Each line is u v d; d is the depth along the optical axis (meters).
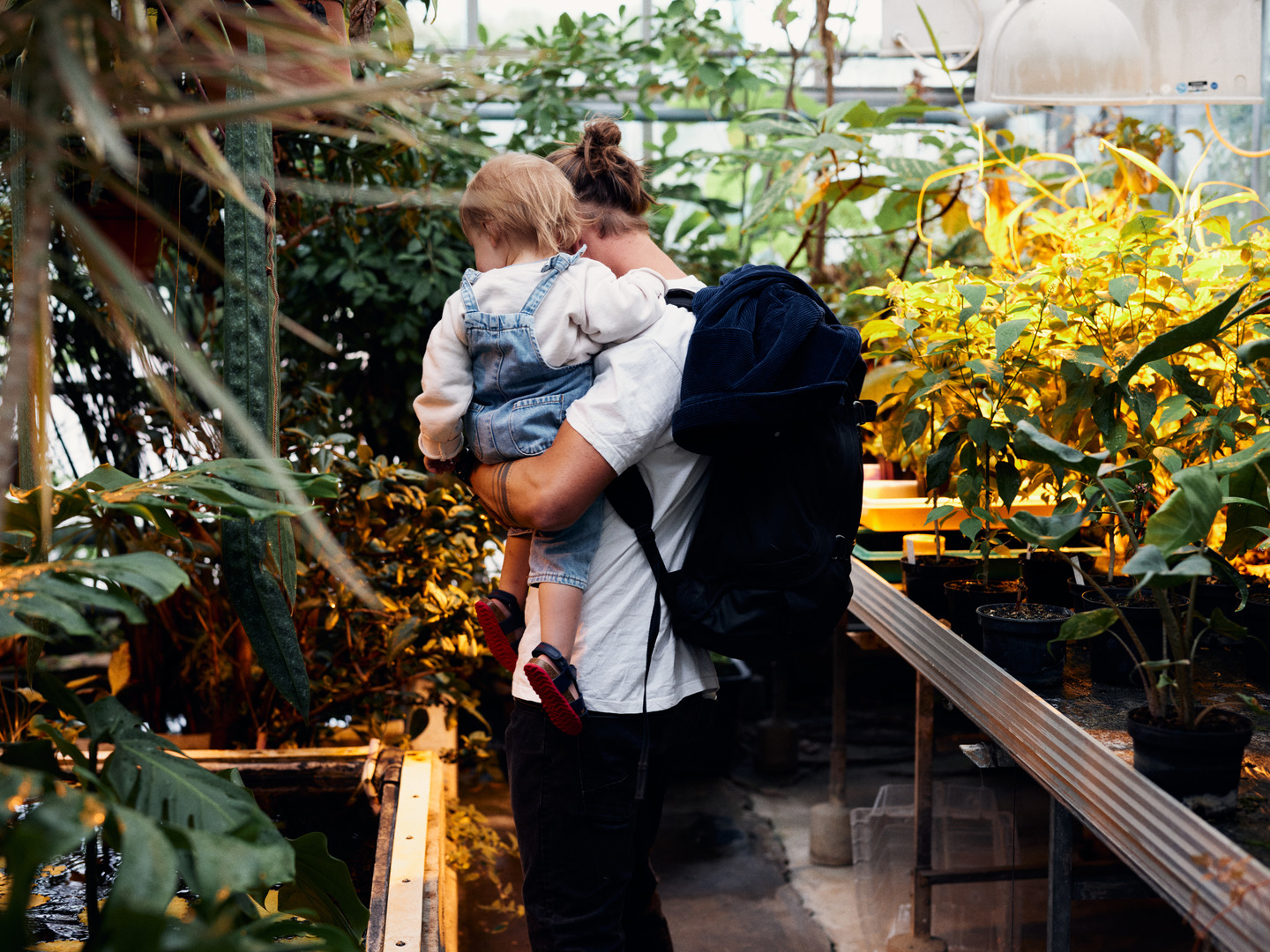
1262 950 0.87
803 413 1.37
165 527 1.02
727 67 3.45
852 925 2.43
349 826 1.81
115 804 0.77
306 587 2.23
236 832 0.90
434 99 0.82
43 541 0.90
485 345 1.44
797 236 3.90
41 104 0.61
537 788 1.46
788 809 3.08
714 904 2.53
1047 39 2.19
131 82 0.68
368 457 2.16
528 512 1.41
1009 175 2.73
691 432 1.37
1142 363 1.32
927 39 2.86
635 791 1.46
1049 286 1.74
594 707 1.43
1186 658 1.12
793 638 1.46
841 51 3.67
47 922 1.40
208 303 2.33
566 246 1.52
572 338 1.43
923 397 1.79
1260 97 2.36
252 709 2.28
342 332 3.12
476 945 2.34
